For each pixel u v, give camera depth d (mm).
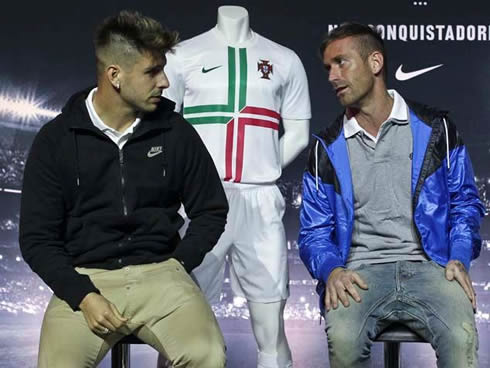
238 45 3299
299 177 4145
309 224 2818
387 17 4113
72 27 4152
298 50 4145
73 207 2572
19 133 4145
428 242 2691
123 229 2549
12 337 4043
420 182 2721
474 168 4090
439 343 2529
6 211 4125
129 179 2545
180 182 2615
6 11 4148
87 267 2549
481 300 4035
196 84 3240
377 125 2768
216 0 4137
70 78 4145
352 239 2781
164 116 2602
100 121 2547
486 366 3973
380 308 2584
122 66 2498
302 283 4094
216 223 2619
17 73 4145
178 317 2434
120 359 2654
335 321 2568
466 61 4098
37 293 4078
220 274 3270
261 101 3244
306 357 3984
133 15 2533
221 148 3225
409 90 4109
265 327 3250
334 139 2799
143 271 2510
